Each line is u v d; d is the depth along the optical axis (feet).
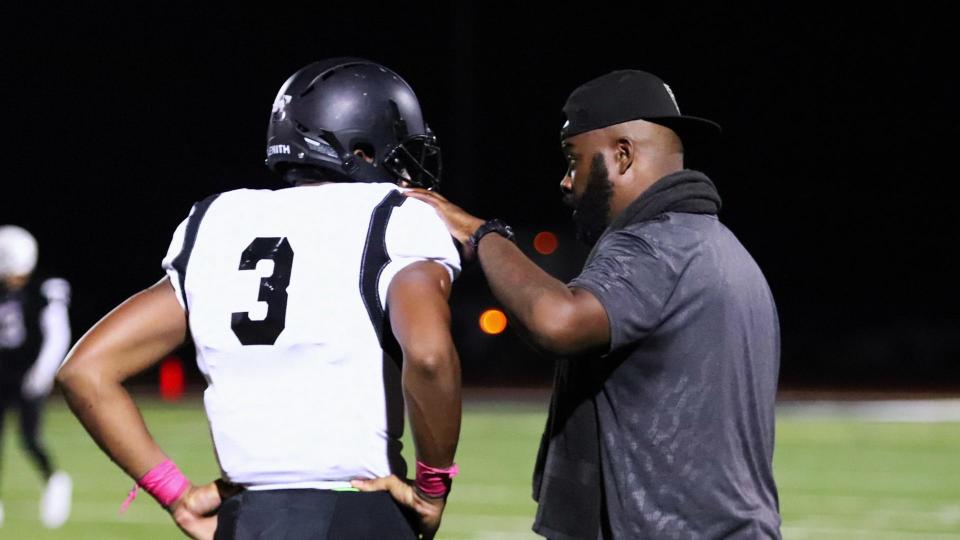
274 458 21.68
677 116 25.85
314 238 21.98
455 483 85.66
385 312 21.62
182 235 22.91
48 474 71.15
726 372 24.59
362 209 22.07
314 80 23.27
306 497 21.62
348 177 23.15
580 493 24.97
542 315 23.43
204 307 22.21
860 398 159.02
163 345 22.77
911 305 238.48
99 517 73.82
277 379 21.71
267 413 21.68
